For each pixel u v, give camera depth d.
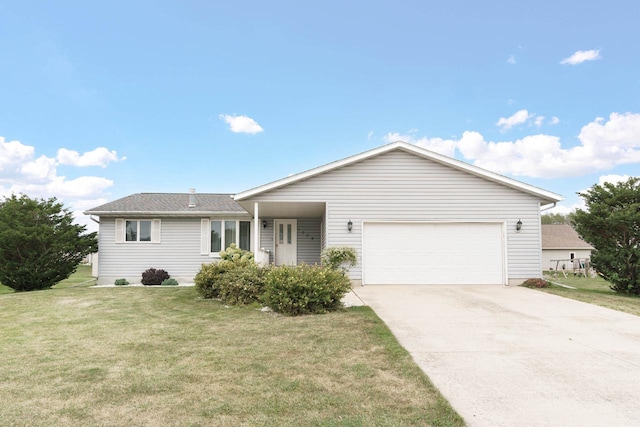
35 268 14.41
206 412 3.61
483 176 13.12
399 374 4.59
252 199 13.15
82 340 6.47
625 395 4.02
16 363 5.20
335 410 3.63
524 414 3.58
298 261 17.95
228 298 10.33
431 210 13.18
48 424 3.39
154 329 7.26
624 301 10.00
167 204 18.66
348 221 13.10
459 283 13.06
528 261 13.06
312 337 6.38
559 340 6.17
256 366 4.95
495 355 5.37
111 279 17.28
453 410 3.62
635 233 11.86
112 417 3.52
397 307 9.00
